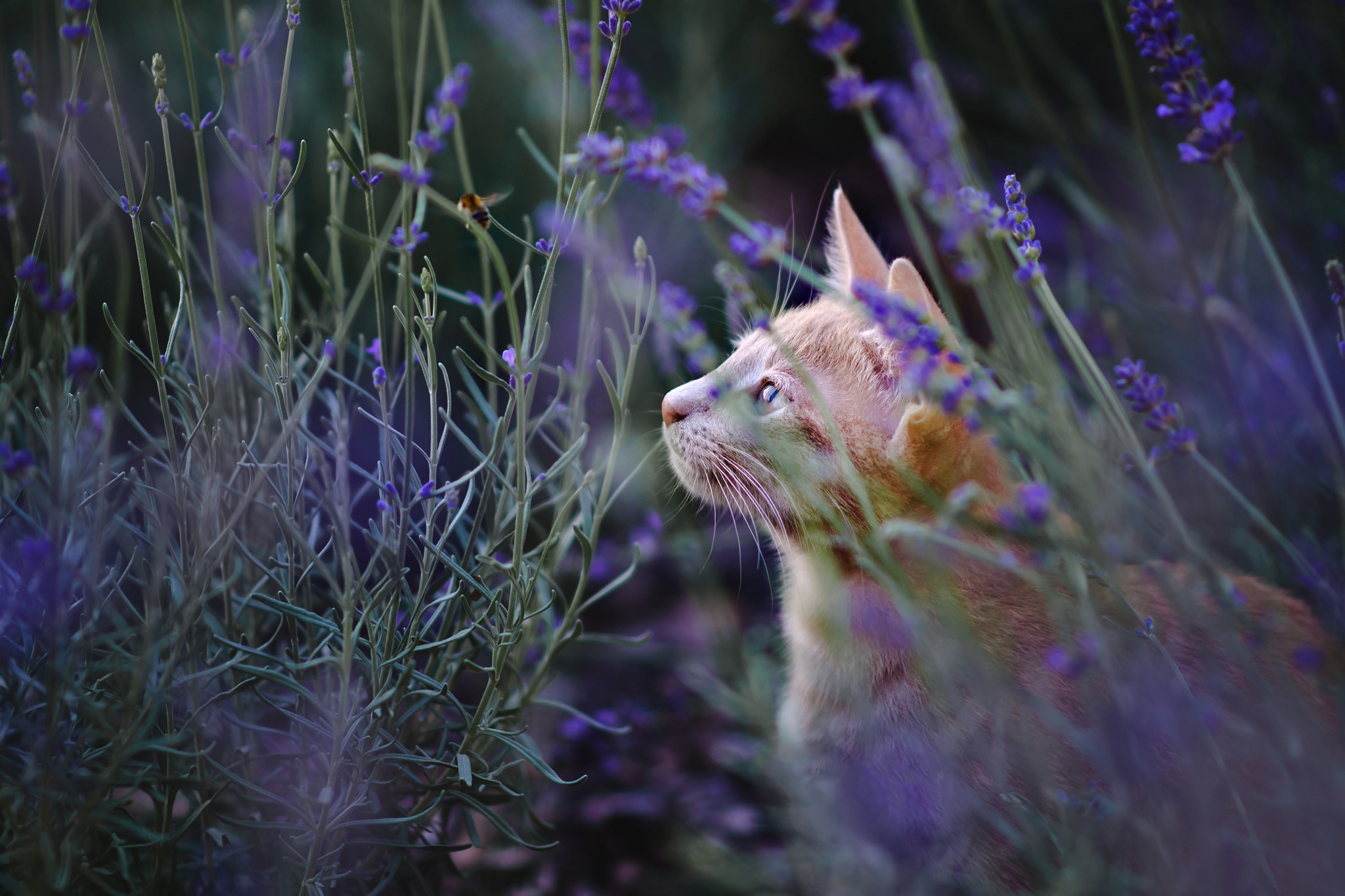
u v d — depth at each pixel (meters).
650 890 0.93
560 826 0.95
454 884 0.92
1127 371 0.80
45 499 0.78
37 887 0.75
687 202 0.79
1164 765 0.83
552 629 0.88
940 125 0.87
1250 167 1.08
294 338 0.85
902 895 0.86
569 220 0.80
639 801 0.96
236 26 1.10
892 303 0.77
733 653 1.04
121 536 0.81
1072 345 0.81
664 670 1.08
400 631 0.84
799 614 0.93
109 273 1.08
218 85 1.04
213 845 0.82
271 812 0.82
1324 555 0.93
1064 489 0.84
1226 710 0.84
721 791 0.99
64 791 0.76
